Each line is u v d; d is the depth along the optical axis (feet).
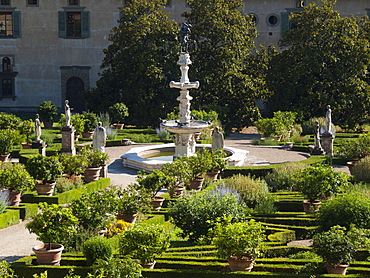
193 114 147.23
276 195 87.51
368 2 200.03
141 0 171.01
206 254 61.82
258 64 173.37
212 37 164.86
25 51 200.85
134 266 53.88
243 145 140.05
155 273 56.34
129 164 113.09
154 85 162.81
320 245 57.06
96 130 106.73
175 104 161.48
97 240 58.70
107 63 171.32
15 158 123.54
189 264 58.18
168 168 85.81
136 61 163.32
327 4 168.35
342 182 80.84
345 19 166.20
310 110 163.12
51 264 58.18
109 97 166.61
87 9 200.13
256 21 201.77
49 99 202.49
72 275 56.39
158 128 160.97
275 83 169.17
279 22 201.77
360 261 60.34
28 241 68.59
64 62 201.77
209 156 94.68
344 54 162.40
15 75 200.75
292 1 200.64
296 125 155.22
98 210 65.82
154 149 123.44
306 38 166.30
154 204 79.97
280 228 71.72
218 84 160.76
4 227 74.18
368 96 159.22
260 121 145.48
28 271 57.06
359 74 163.63
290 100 167.22
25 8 199.52
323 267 57.72
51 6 199.62
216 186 82.64
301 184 80.12
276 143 140.05
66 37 200.44
